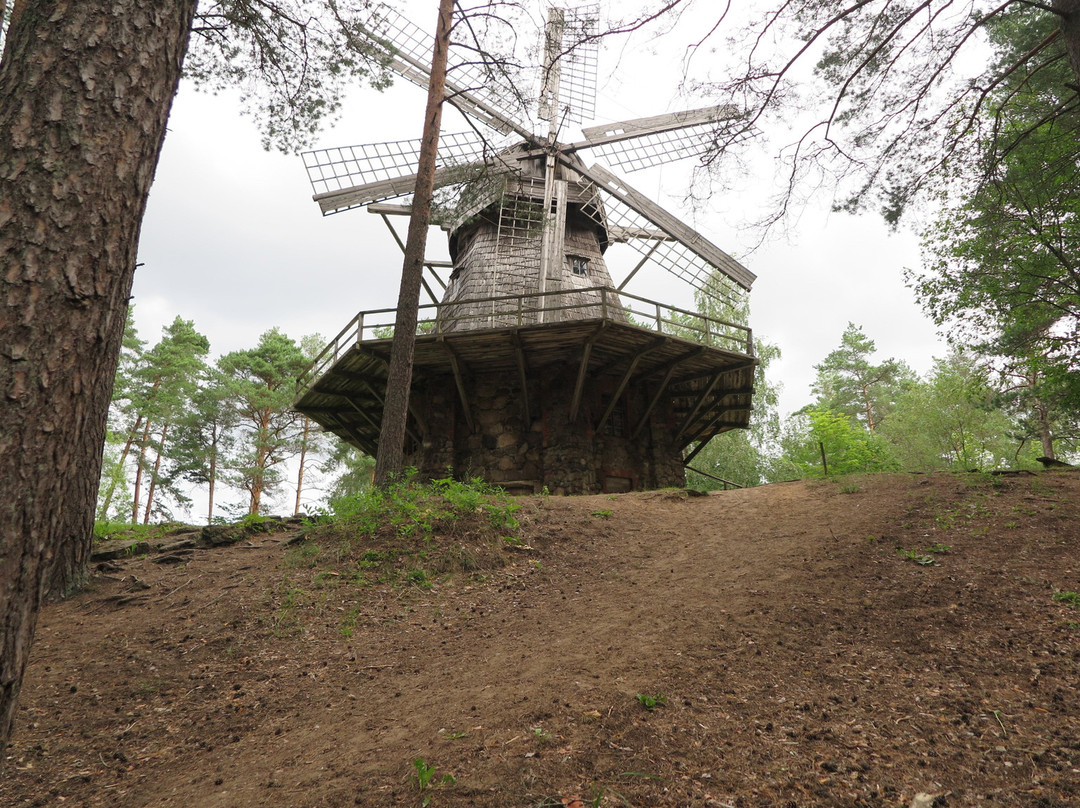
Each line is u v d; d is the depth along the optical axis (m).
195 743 4.34
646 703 4.23
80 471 7.77
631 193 21.34
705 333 16.00
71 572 7.49
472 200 13.58
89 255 2.62
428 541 8.17
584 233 20.73
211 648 5.84
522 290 18.08
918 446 32.47
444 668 5.35
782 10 7.71
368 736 4.17
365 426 20.53
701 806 3.14
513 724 4.07
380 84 10.92
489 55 11.02
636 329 14.65
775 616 5.81
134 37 2.96
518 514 9.77
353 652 5.77
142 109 2.94
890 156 9.05
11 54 2.75
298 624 6.28
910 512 8.59
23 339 2.39
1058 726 3.69
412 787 3.42
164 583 7.52
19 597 2.27
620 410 18.03
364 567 7.59
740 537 9.01
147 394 31.89
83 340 2.56
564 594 7.22
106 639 6.08
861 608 5.84
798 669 4.75
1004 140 9.84
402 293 11.38
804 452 23.77
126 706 4.87
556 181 20.08
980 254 15.34
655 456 18.06
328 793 3.47
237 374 33.56
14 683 2.23
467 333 14.70
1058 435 26.97
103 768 4.05
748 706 4.21
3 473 2.27
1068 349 16.33
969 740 3.64
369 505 8.94
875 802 3.13
